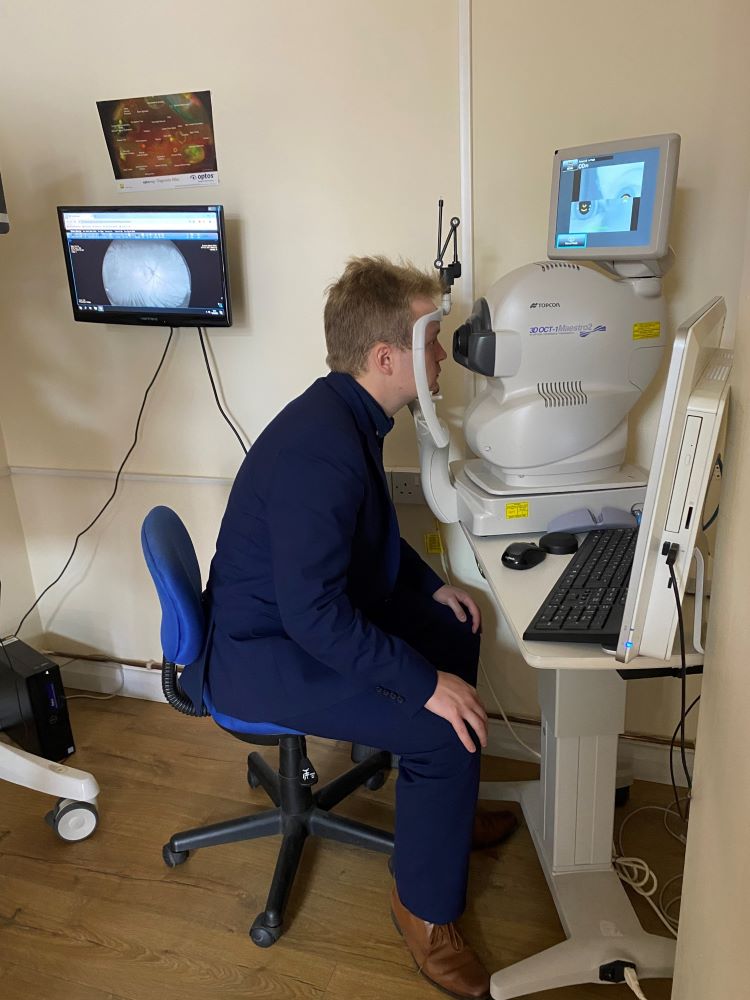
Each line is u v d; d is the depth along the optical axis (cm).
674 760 197
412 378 143
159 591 144
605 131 165
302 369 202
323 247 190
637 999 143
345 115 179
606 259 145
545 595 127
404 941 157
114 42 189
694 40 154
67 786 181
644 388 155
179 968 153
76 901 169
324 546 126
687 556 97
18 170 207
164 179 196
